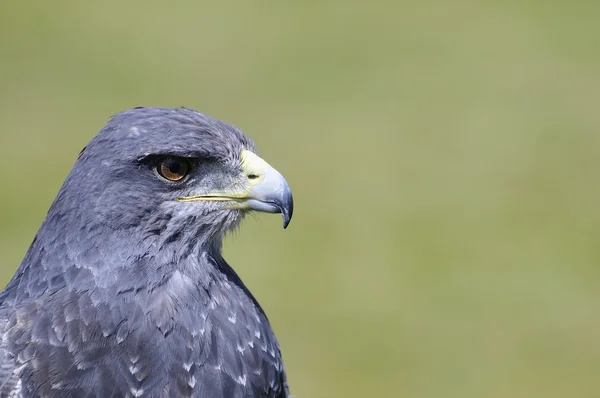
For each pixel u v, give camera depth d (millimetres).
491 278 16656
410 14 27047
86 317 6367
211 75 23531
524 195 19094
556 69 23703
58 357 6270
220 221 6980
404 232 17812
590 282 16609
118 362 6340
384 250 17250
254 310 6922
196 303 6641
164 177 6754
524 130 21312
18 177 18859
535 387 14531
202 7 27219
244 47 24969
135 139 6668
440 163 19969
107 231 6566
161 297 6559
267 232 17594
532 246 17531
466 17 26797
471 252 17328
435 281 16516
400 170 19719
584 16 26406
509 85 23250
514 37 25609
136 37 25141
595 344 15336
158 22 26000
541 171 19750
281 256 16875
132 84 22844
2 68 23484
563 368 14883
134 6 26984
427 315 15695
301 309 15664
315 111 21922
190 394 6461
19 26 25500
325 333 15227
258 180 7023
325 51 24922
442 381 14562
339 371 14594
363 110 22109
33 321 6367
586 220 18312
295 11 27078
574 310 15922
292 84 23156
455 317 15695
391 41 25500
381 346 15094
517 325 15633
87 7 26672
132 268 6570
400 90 22969
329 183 19219
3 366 6246
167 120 6828
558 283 16547
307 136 20812
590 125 21281
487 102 22297
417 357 14961
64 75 23062
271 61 24250
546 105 22219
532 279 16719
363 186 19172
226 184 6992
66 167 19281
